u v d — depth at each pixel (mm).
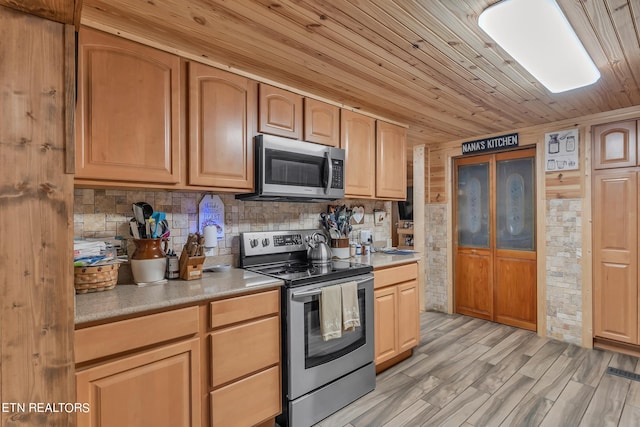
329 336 1989
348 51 1778
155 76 1660
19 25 864
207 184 1848
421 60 1855
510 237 3611
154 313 1414
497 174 3717
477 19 1478
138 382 1370
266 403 1804
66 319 923
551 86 2256
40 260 890
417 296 2902
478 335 3342
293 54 1794
